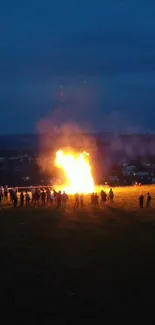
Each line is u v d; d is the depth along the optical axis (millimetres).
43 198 57531
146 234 42188
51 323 25188
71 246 38750
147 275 31797
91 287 29953
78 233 42875
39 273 32500
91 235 42094
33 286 30266
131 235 41938
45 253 36969
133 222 47156
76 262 34656
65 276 31812
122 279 31203
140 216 50188
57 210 54156
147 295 28672
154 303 27578
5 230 44344
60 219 48906
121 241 39969
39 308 27047
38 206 57000
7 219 49188
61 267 33594
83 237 41469
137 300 28016
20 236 42094
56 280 31172
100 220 48250
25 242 40156
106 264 34062
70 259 35375
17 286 30250
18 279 31453
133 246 38375
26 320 25578
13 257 36094
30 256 36250
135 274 32000
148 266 33469
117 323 25156
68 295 28734
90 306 27281
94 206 56438
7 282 30938
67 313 26406
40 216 50594
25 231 43844
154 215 50688
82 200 55625
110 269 33031
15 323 25188
